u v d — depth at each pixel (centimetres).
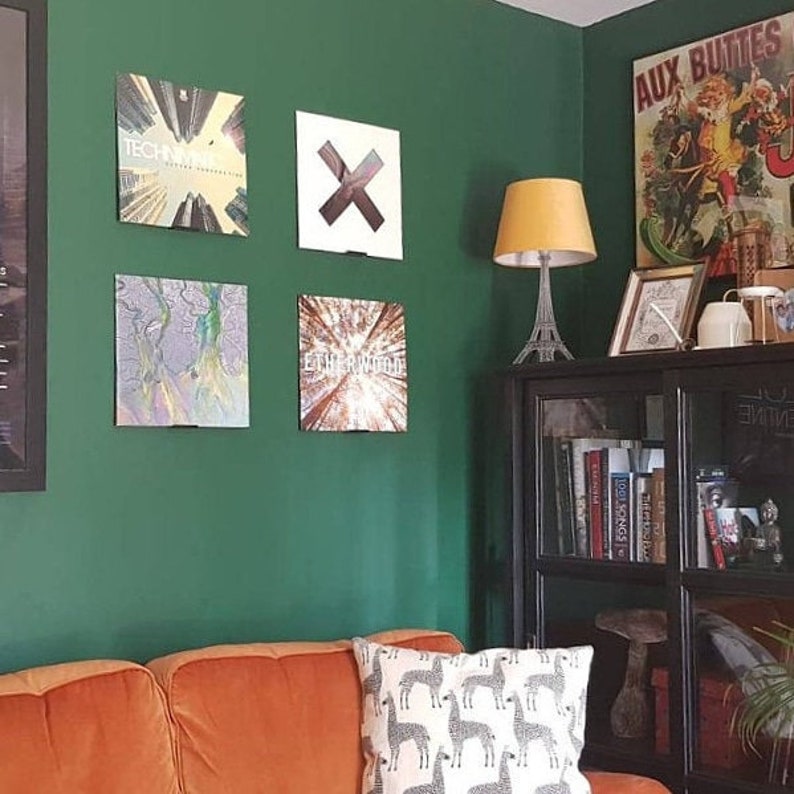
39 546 245
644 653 280
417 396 313
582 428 294
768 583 253
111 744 202
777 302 272
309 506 288
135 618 258
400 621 305
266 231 283
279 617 281
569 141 354
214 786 213
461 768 223
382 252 305
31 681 205
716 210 320
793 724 252
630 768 278
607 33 353
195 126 271
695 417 268
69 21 254
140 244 262
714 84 322
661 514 277
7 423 239
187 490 267
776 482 254
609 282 349
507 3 341
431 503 314
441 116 323
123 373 257
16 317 241
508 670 234
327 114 297
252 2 284
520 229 303
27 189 244
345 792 226
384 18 311
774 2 309
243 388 275
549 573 299
